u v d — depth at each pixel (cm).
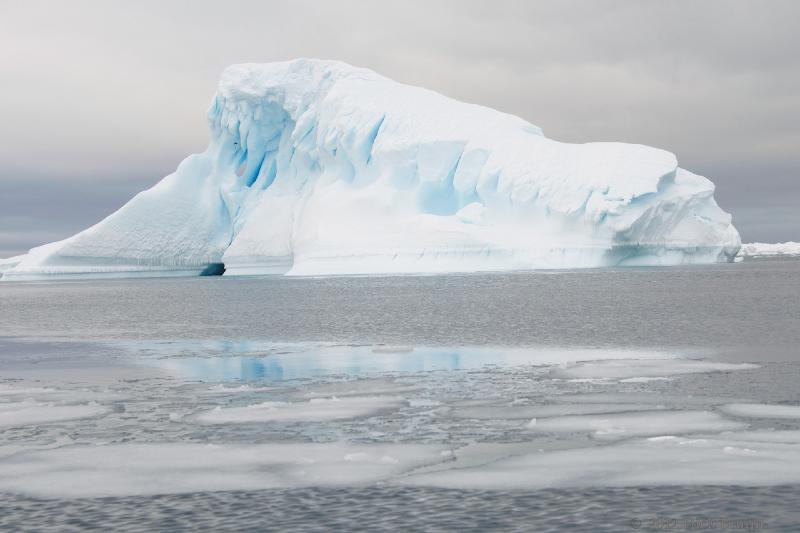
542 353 2508
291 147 9100
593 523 919
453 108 8481
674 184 7738
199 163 9719
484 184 7831
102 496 1064
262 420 1535
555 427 1404
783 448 1206
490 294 5544
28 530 944
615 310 4059
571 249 7356
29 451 1316
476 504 991
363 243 7819
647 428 1371
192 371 2312
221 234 9544
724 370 2030
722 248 7988
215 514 984
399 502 1009
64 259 9362
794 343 2595
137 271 9362
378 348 2691
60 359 2741
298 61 8944
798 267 10306
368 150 8338
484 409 1596
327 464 1192
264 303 5450
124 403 1778
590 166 7569
